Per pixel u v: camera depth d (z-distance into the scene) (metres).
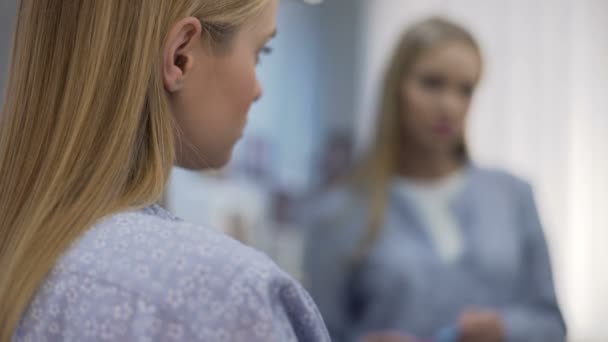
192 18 0.60
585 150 2.37
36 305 0.56
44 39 0.62
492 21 2.42
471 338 1.41
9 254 0.59
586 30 2.37
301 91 2.60
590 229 2.37
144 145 0.60
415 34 1.54
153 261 0.54
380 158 1.57
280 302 0.53
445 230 1.52
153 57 0.59
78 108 0.59
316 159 2.57
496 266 1.48
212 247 0.54
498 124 2.40
